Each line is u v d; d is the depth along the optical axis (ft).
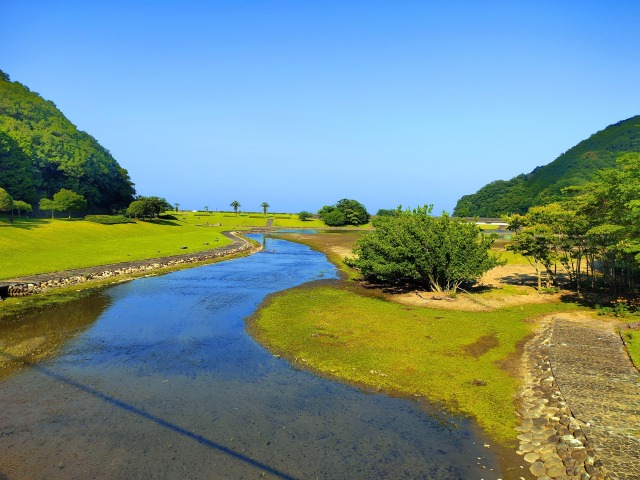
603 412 39.32
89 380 51.19
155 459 35.37
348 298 94.68
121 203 364.79
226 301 93.81
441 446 37.50
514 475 33.32
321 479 33.06
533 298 92.38
